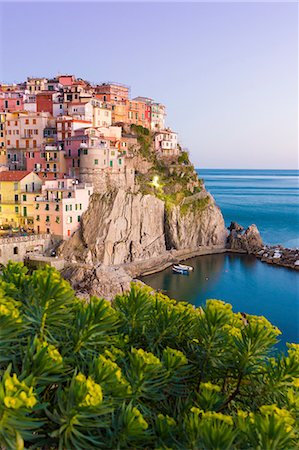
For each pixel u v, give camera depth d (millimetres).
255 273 97312
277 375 9188
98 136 101250
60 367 7785
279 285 88312
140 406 8312
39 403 7191
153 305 11609
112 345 9812
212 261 107812
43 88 120688
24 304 9984
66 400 7188
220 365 9961
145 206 101375
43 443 7312
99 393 6844
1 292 9648
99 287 69000
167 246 110188
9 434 6285
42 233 88125
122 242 94312
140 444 7598
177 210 110688
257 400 9414
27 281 11172
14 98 116438
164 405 9289
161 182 115438
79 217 90000
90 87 126875
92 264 80375
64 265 75688
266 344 9602
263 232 152625
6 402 6121
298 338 60531
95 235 89125
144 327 10930
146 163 117688
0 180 90438
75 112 108500
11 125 105938
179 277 93000
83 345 9188
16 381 6441
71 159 97250
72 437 7012
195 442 7055
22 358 8375
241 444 7203
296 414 8305
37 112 105375
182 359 9305
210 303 10586
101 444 7148
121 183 102250
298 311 72625
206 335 10094
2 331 8117
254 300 78438
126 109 128375
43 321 9047
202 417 7426
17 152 105000
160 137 126438
